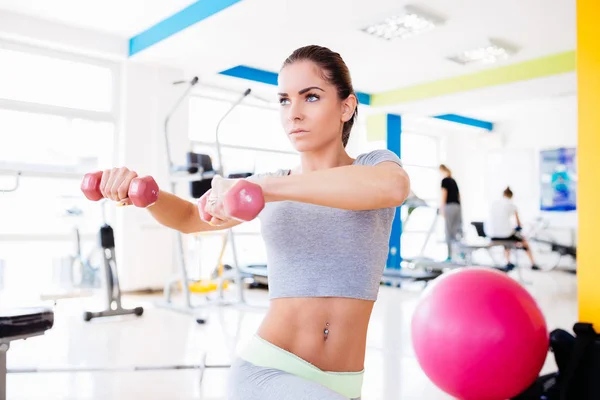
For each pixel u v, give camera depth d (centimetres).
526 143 973
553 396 230
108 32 565
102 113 590
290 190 64
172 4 485
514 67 627
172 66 615
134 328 407
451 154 1070
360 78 699
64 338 372
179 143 630
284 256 87
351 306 85
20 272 529
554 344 244
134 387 269
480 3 451
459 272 253
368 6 443
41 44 542
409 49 573
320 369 82
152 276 607
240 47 541
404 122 945
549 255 905
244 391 78
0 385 158
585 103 258
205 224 103
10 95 530
